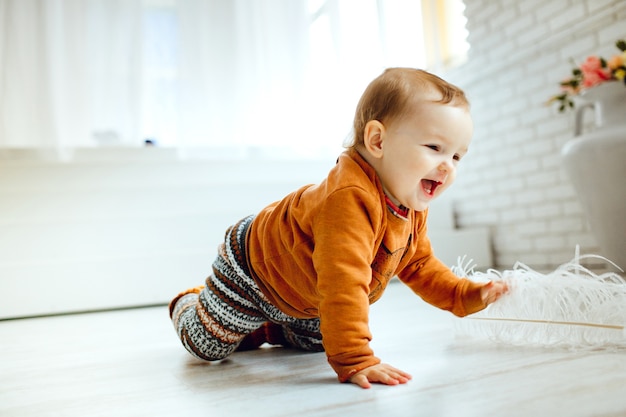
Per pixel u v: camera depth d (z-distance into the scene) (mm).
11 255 2471
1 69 2697
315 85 3088
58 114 2742
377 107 876
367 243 834
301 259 900
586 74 1854
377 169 889
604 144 1768
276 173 3084
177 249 2607
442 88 869
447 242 2770
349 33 3117
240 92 2965
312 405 686
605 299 907
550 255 2479
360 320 799
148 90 2984
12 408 815
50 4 2768
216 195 2861
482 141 2885
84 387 929
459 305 1049
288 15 3082
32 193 2666
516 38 2570
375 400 683
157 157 2928
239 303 1008
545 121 2447
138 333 1580
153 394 836
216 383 877
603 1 2100
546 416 571
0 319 2236
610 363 777
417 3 3201
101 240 2564
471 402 641
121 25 2869
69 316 2205
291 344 1170
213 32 2979
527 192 2586
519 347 951
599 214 1875
